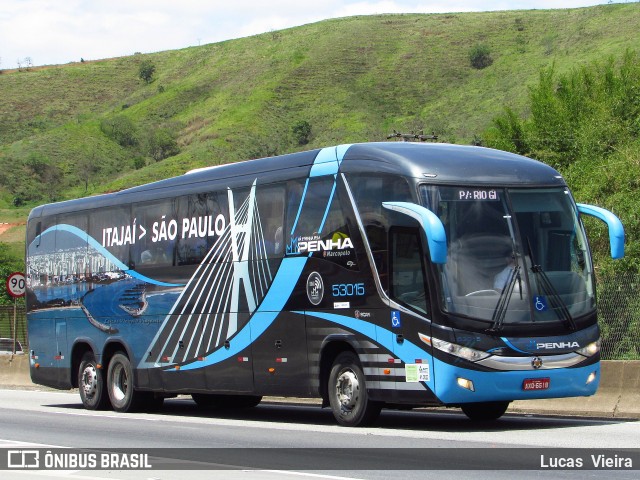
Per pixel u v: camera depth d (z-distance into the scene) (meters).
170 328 18.83
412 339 13.82
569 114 43.22
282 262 16.22
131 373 19.92
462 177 14.07
